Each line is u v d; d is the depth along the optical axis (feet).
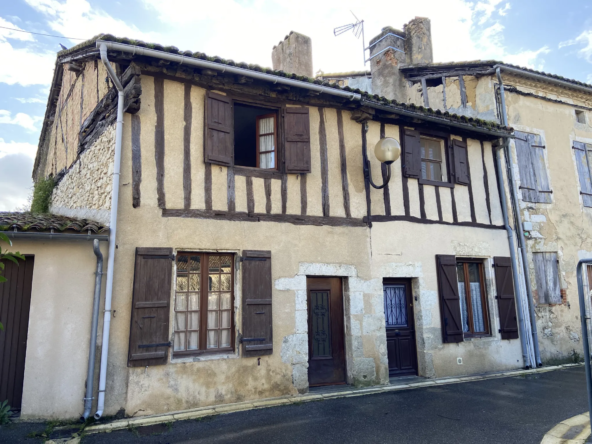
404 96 33.50
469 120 24.84
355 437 14.16
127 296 16.43
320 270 20.42
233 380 17.66
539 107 30.37
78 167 23.44
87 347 15.66
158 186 17.62
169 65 17.69
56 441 13.52
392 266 22.26
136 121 17.61
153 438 13.93
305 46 28.78
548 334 26.68
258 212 19.51
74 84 26.71
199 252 18.33
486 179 26.66
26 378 14.94
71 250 16.10
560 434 14.08
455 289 23.75
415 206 23.62
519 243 26.94
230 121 19.51
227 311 18.61
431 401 18.19
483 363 23.80
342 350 21.04
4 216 17.02
